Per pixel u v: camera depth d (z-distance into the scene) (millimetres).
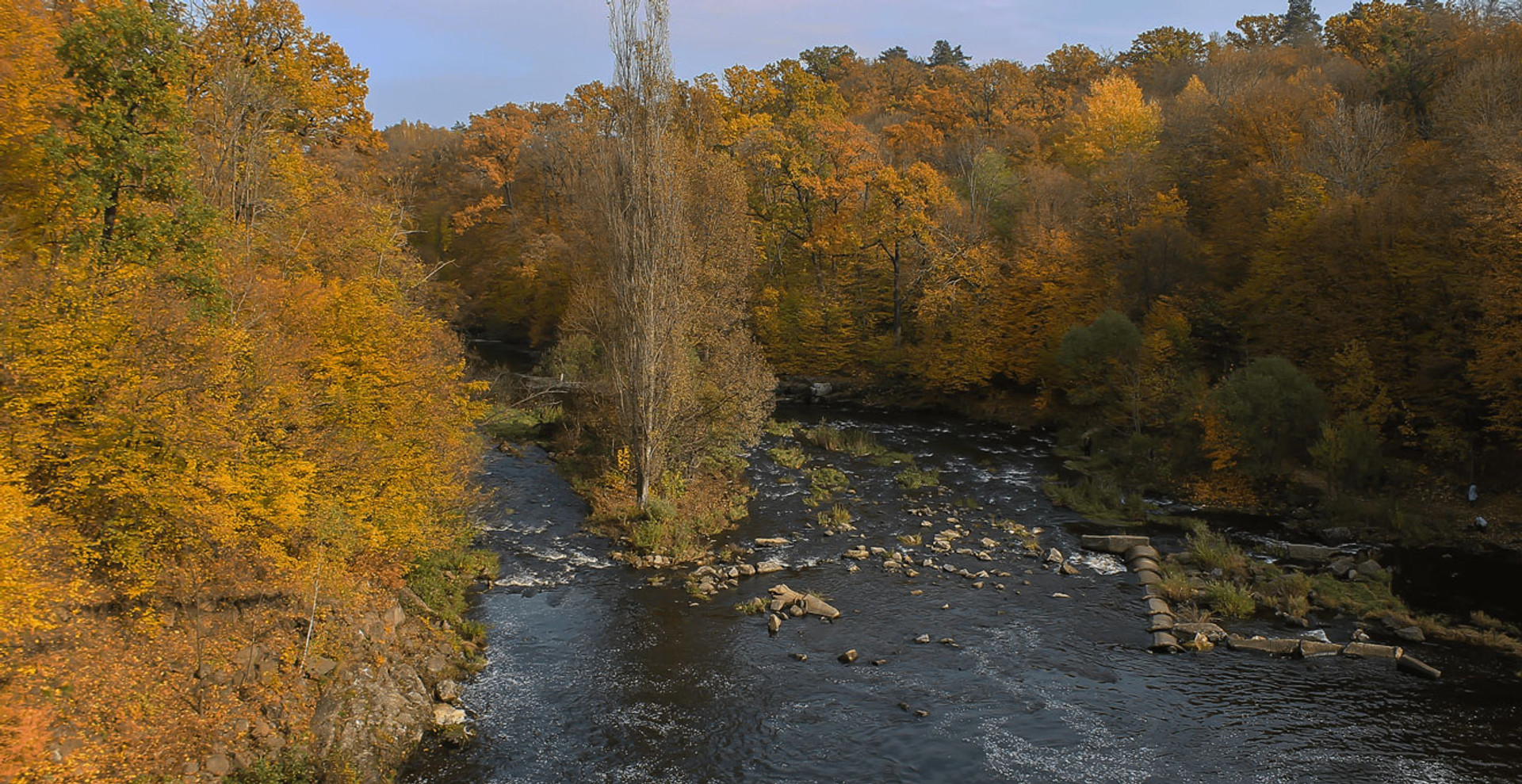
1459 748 18078
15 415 13953
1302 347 40906
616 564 29203
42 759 12422
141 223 18875
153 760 13953
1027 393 59031
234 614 17391
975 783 17094
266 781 14688
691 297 36562
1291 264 42656
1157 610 25000
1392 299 37156
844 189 66625
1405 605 25891
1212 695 20531
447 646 21547
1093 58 114062
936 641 23594
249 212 25953
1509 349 31062
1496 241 31453
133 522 15391
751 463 43625
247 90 26500
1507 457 33906
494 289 81125
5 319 14148
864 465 44312
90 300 15289
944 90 101250
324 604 19312
